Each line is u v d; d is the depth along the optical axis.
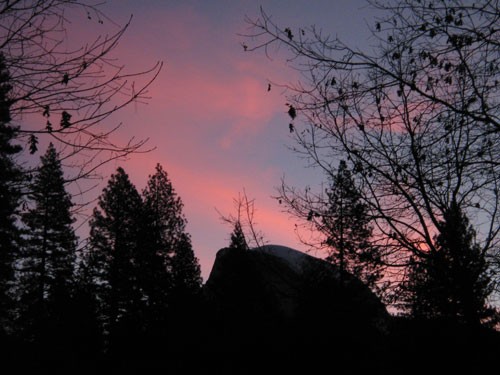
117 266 30.84
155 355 21.66
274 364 13.62
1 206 4.47
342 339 11.53
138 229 32.78
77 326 25.81
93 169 4.56
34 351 21.38
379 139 7.39
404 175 7.50
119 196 35.03
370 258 7.78
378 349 11.65
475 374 7.92
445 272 7.41
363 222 7.74
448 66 6.21
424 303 8.38
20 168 4.43
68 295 26.78
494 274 7.24
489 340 7.71
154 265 29.58
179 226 34.31
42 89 4.23
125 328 24.50
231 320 16.19
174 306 21.33
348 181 7.74
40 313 25.98
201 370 18.05
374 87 6.50
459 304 7.82
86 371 24.14
